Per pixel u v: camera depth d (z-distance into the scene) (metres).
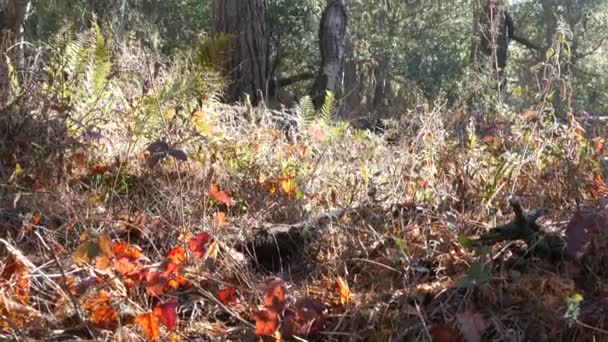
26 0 9.67
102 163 5.07
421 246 3.73
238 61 10.36
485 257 3.44
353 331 3.06
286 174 5.00
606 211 3.38
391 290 3.31
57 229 3.85
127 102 6.20
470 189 4.44
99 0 14.76
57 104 5.27
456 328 2.96
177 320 3.11
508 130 5.75
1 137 4.80
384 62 20.86
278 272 3.85
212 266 3.50
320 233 4.04
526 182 4.58
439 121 5.66
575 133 5.30
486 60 13.60
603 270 3.33
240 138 5.79
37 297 3.16
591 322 3.02
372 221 4.07
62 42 6.50
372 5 21.83
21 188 4.25
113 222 3.96
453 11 22.14
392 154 5.22
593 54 27.08
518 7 27.17
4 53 5.55
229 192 4.68
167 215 4.12
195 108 5.80
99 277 3.13
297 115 7.27
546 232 3.50
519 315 3.06
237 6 10.41
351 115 8.58
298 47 19.02
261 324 2.92
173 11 18.17
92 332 2.96
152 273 3.17
